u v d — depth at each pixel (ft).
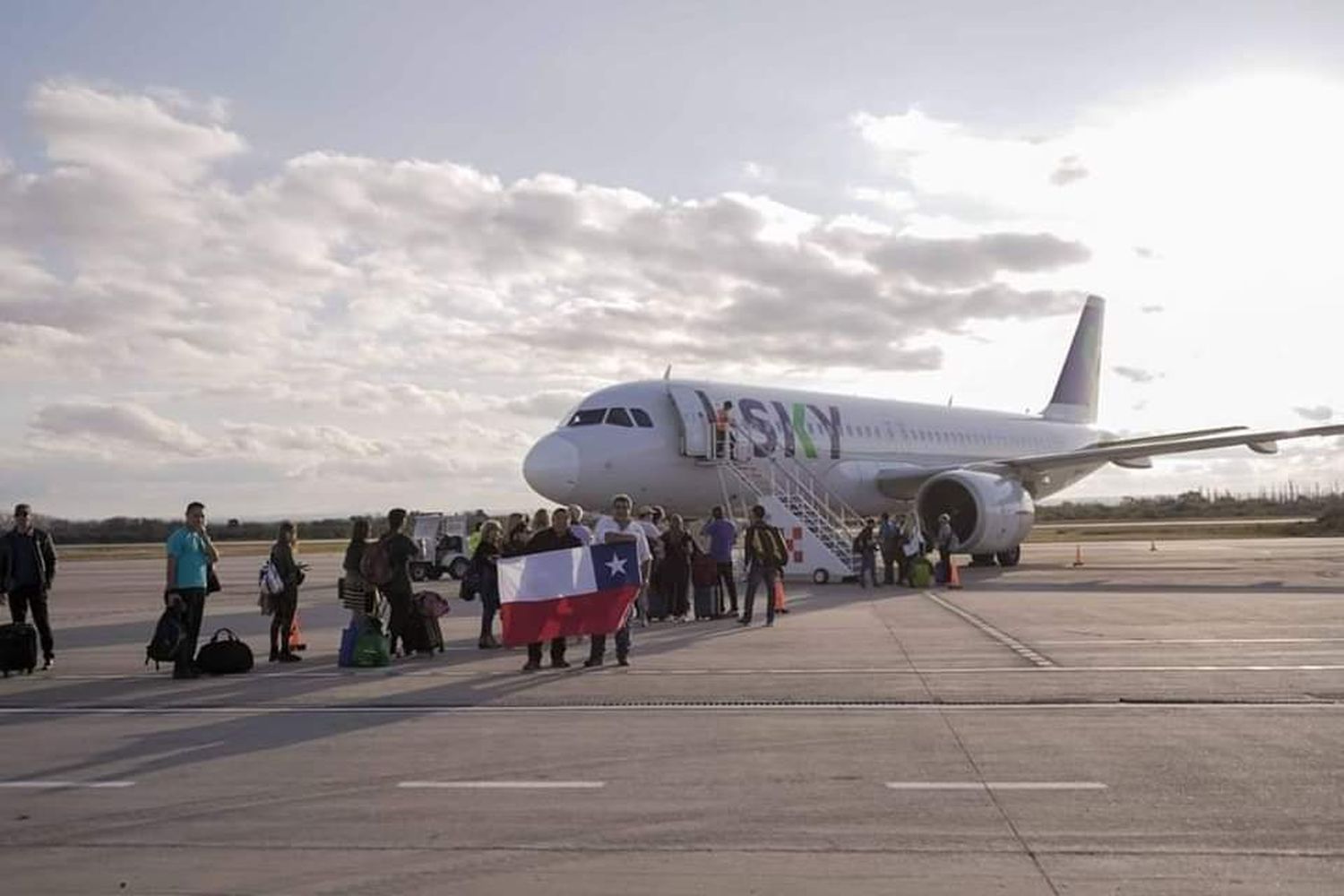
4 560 46.73
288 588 49.16
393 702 37.14
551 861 19.84
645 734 30.86
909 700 35.22
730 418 99.04
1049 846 20.26
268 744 30.58
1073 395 167.22
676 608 66.03
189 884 18.86
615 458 91.86
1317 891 17.89
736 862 19.62
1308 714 32.14
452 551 122.83
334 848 20.86
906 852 20.01
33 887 18.80
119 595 101.96
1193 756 27.02
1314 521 288.92
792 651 48.42
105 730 32.94
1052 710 33.22
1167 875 18.62
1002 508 98.99
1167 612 63.57
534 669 44.27
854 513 115.44
